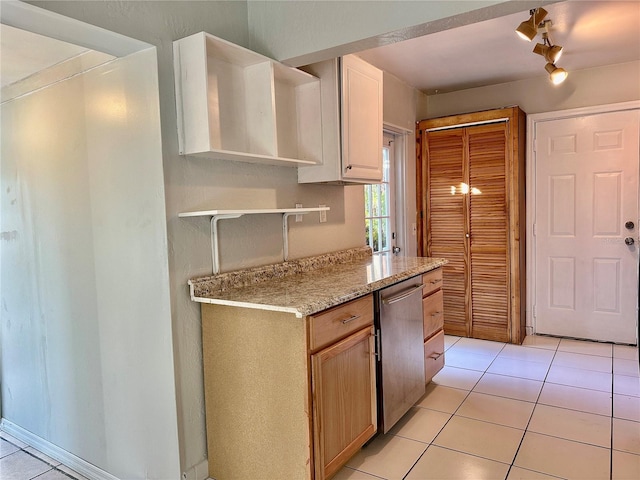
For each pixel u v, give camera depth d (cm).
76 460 218
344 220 301
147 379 188
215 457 194
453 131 389
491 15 166
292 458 172
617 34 289
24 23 147
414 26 175
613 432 227
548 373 309
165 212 177
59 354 220
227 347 186
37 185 221
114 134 188
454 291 399
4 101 233
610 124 359
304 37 202
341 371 186
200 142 177
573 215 378
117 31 161
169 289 179
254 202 223
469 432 232
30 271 229
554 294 391
